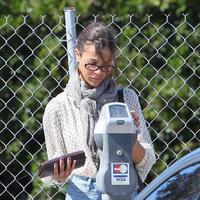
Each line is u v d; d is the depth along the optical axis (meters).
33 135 20.34
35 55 20.50
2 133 20.55
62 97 16.47
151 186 12.92
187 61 20.69
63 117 16.36
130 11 20.47
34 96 20.48
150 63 20.56
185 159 12.62
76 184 16.20
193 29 20.45
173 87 20.61
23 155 20.56
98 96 16.20
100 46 15.95
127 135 13.84
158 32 20.55
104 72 16.11
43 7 20.47
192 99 20.69
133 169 13.92
